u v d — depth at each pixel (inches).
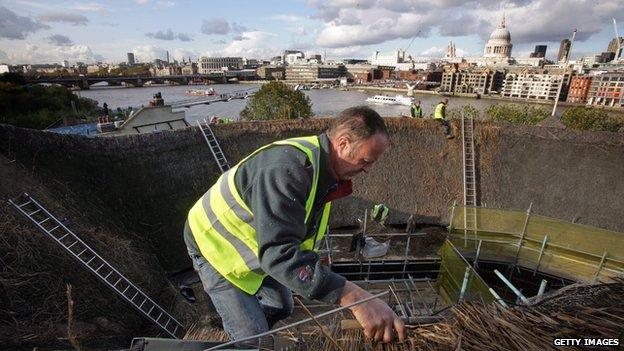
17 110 1660.9
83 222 352.2
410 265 487.2
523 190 566.6
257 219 54.7
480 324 75.9
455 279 346.9
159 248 455.8
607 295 92.2
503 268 460.1
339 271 478.9
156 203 473.1
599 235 386.6
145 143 482.6
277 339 77.2
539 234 431.5
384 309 58.1
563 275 412.8
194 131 526.9
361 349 74.6
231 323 77.1
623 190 522.6
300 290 51.8
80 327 238.2
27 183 331.6
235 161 546.6
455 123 606.2
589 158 547.5
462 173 590.6
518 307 84.3
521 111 1266.0
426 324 80.0
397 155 600.7
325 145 60.7
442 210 579.2
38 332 212.8
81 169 421.7
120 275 305.3
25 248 261.9
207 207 72.0
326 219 74.5
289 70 5930.1
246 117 1332.4
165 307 346.0
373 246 491.2
